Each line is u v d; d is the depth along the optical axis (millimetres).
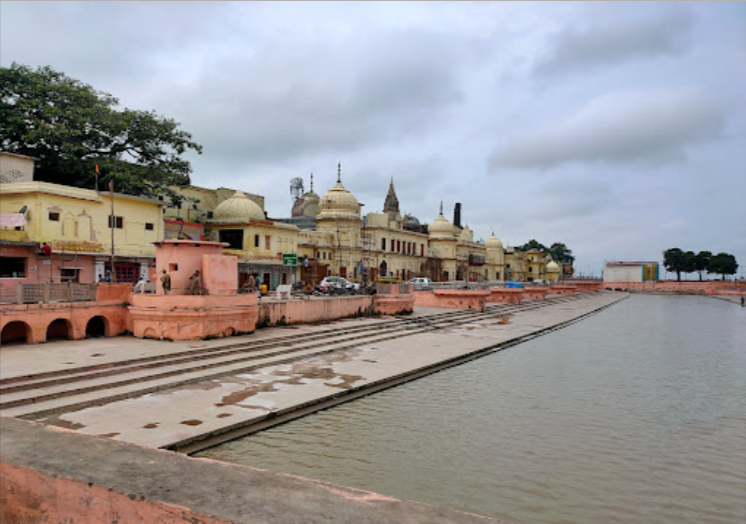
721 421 11930
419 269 57906
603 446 10180
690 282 96000
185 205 35594
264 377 14062
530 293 56219
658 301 69000
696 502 7895
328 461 9055
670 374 17391
